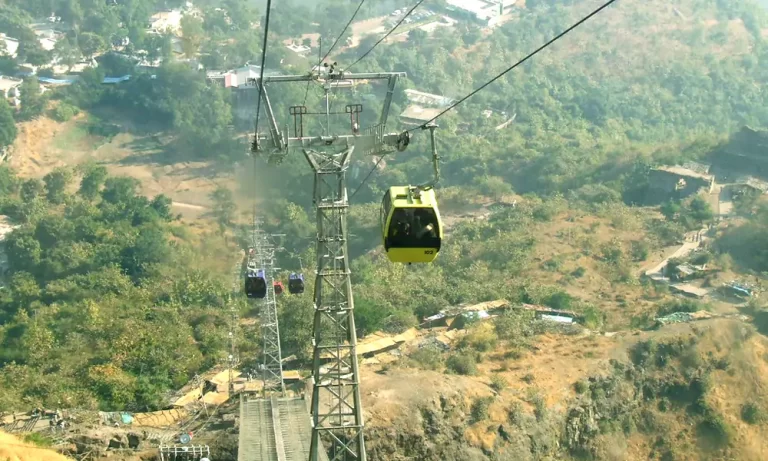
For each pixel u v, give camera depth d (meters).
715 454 76.19
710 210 130.50
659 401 78.50
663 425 77.12
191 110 178.62
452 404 68.00
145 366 83.38
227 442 62.09
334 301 45.91
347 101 183.12
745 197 137.12
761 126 198.00
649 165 152.12
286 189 156.25
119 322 96.25
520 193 160.88
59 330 99.00
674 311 96.19
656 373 79.44
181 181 164.88
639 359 79.50
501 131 185.62
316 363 46.28
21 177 162.50
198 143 173.38
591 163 163.25
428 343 81.94
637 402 77.38
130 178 157.75
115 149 175.00
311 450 46.16
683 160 154.25
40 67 195.50
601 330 89.38
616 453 74.00
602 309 98.62
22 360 91.62
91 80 189.38
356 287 103.31
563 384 74.38
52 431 61.31
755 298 99.94
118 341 89.00
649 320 93.56
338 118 176.00
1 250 136.88
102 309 103.56
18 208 148.25
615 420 75.88
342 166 44.22
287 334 86.19
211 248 136.38
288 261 133.25
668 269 113.38
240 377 79.44
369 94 188.12
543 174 161.12
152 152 174.38
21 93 176.88
